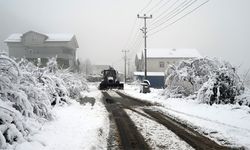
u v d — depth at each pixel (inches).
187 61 727.7
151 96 864.9
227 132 331.0
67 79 727.1
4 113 235.3
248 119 408.5
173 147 268.7
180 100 682.2
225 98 587.8
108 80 1401.3
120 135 318.0
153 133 329.7
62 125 338.0
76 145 257.4
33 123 284.7
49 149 236.5
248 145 275.0
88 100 716.0
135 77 2559.1
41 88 382.6
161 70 2421.3
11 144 229.5
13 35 2554.1
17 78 298.0
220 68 590.9
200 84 682.8
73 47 2664.9
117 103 661.9
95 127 349.4
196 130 346.0
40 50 2439.7
